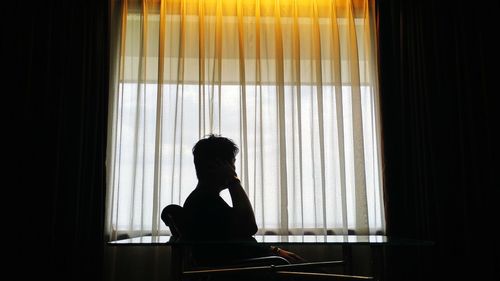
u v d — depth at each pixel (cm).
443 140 256
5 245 228
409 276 245
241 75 272
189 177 263
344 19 288
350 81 280
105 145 251
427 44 267
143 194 258
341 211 263
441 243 246
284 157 264
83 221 241
